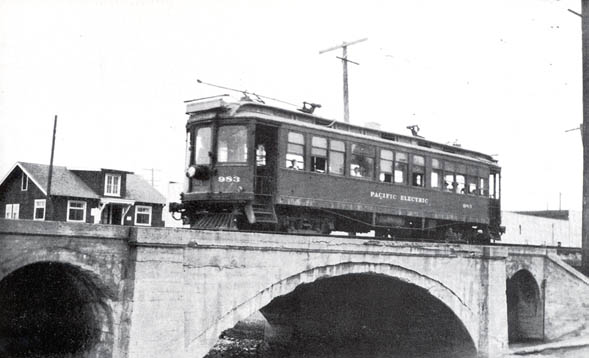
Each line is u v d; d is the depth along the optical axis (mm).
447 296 24266
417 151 25125
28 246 13352
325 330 30766
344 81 30906
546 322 30422
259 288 17531
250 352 29234
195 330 16031
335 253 19703
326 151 21328
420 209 25047
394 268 21922
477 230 29422
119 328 14898
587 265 31172
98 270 14539
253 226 20250
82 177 39312
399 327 29094
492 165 29797
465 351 26188
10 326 16359
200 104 19844
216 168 19312
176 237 15516
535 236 53094
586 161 31500
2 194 39812
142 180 43594
